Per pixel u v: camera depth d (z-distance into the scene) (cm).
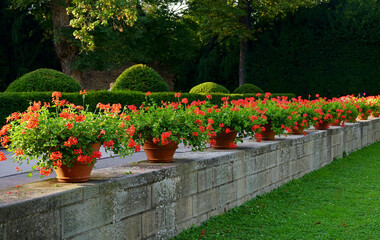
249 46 2475
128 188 348
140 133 430
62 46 2141
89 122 341
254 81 2436
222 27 2422
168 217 398
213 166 471
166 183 394
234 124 552
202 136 481
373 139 1301
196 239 401
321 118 900
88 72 2689
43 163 326
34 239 267
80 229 302
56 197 283
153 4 2672
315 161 812
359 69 2186
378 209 529
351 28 2183
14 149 329
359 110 1212
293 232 440
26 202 262
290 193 616
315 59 2291
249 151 553
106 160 732
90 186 311
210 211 468
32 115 323
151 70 1474
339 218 492
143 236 365
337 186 667
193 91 1905
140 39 2612
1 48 2238
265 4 2444
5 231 249
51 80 1196
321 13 2278
